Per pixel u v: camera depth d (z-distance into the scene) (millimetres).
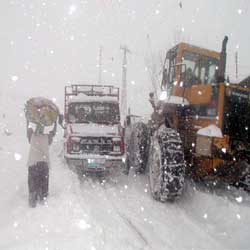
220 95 6266
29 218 5660
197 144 6520
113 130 8844
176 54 8047
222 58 6359
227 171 6477
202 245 5164
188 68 7992
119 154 8586
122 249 4797
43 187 6316
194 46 7922
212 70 8164
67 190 6984
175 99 7383
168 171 6430
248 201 6441
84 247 4562
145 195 7387
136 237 5324
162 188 6488
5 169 8547
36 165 6293
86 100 9766
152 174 7172
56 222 5387
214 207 6316
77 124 9195
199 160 6809
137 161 8672
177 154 6516
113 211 6469
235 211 5980
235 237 5395
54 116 6598
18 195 6906
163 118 7621
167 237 5414
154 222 6000
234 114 6316
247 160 6379
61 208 5891
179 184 6422
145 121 10117
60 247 4527
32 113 6504
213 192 7020
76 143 8547
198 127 6863
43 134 6473
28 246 4570
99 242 4820
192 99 7184
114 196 7344
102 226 5551
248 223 5625
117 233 5383
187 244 5191
